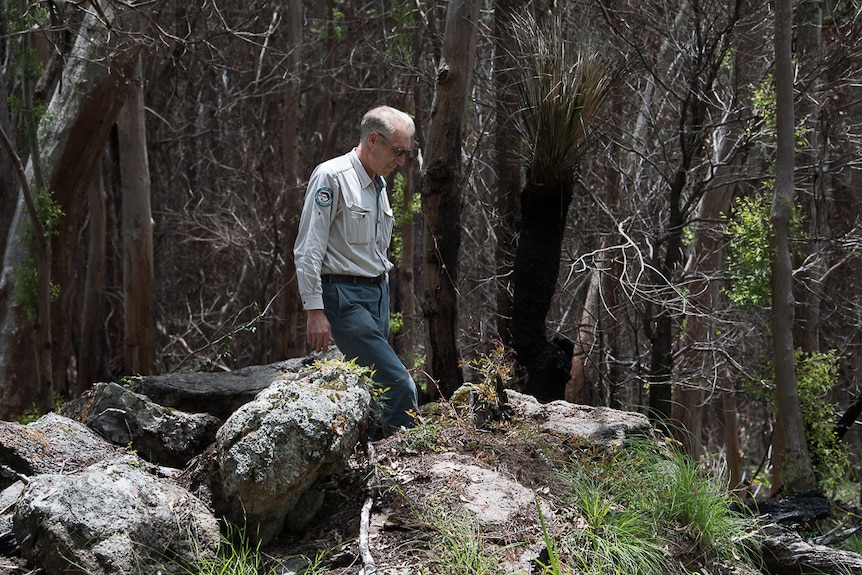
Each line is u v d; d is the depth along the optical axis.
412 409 4.48
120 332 16.03
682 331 9.91
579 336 9.68
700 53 7.78
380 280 4.55
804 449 6.93
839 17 9.97
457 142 6.21
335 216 4.34
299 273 4.23
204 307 18.73
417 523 3.45
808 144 9.02
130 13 8.60
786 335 7.01
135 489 3.21
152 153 16.19
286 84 14.34
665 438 4.62
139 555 3.06
